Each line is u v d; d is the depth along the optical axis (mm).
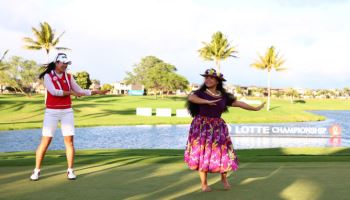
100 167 7793
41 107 62750
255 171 7363
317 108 94125
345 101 134875
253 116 54594
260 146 23734
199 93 5824
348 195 5391
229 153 5781
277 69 73062
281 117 53969
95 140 30234
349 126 44469
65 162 8430
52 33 58906
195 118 5875
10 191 5629
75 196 5328
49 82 6504
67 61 6551
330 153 12516
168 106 74250
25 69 90750
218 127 5773
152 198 5246
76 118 49312
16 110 58312
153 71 112625
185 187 5941
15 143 28531
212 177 6742
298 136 28656
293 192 5582
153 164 8234
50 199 5176
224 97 5875
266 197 5312
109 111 60000
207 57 79062
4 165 7934
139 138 31562
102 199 5172
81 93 6828
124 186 5965
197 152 5699
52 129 6570
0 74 88062
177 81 112750
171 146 26578
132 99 100062
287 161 9047
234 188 5879
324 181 6344
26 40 58406
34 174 6422
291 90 142250
